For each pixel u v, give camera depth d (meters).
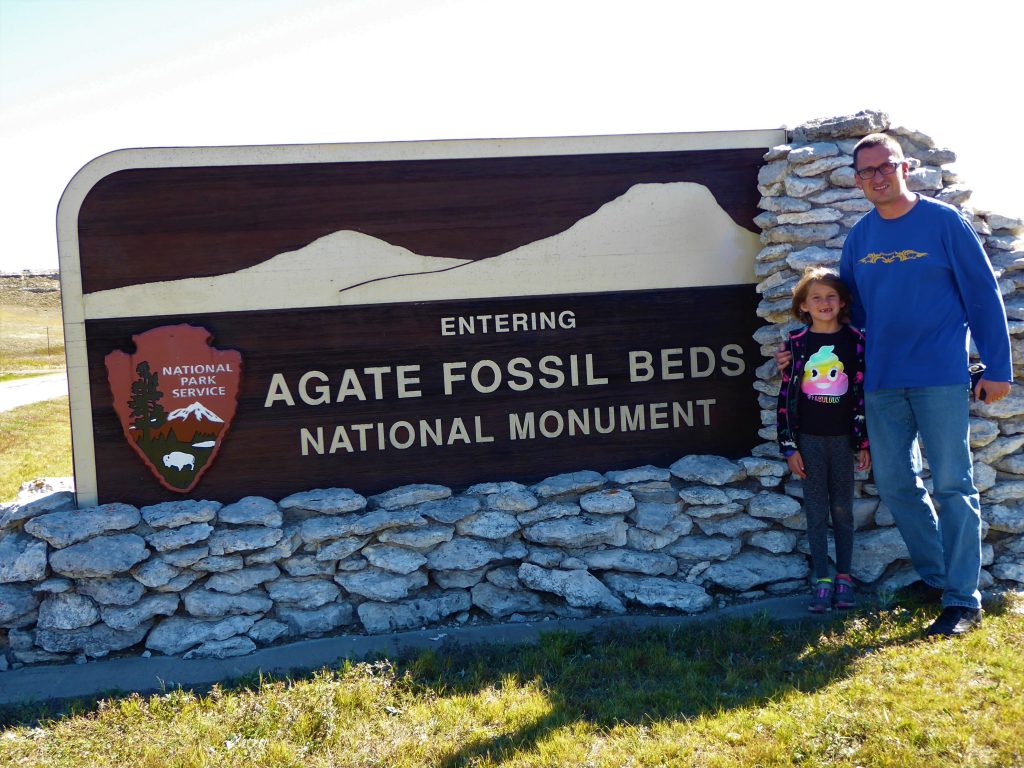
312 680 4.48
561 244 5.85
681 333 5.98
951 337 4.65
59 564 4.93
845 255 5.08
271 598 5.16
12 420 17.48
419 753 3.69
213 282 5.52
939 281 4.66
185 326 5.48
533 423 5.84
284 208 5.59
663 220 5.95
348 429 5.66
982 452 5.51
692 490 5.58
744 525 5.56
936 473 4.70
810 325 5.17
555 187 5.84
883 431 4.86
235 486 5.54
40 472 11.16
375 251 5.67
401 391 5.71
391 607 5.23
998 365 4.58
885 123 5.78
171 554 5.09
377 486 5.69
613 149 5.89
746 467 5.68
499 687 4.33
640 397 5.95
